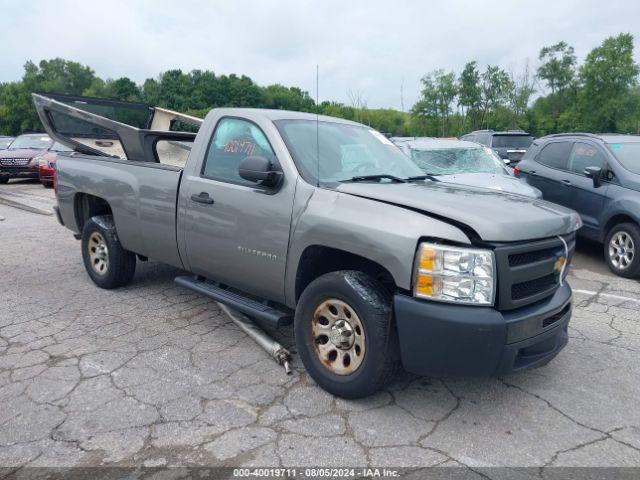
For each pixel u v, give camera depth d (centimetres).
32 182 1850
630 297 561
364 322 305
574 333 452
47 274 623
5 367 374
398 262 288
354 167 391
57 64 11144
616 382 360
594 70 5084
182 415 311
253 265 378
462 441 287
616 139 727
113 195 503
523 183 765
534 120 5309
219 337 430
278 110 422
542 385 354
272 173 352
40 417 308
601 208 681
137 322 462
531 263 300
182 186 430
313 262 352
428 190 349
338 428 298
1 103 9906
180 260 448
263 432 294
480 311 277
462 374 283
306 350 342
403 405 325
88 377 358
